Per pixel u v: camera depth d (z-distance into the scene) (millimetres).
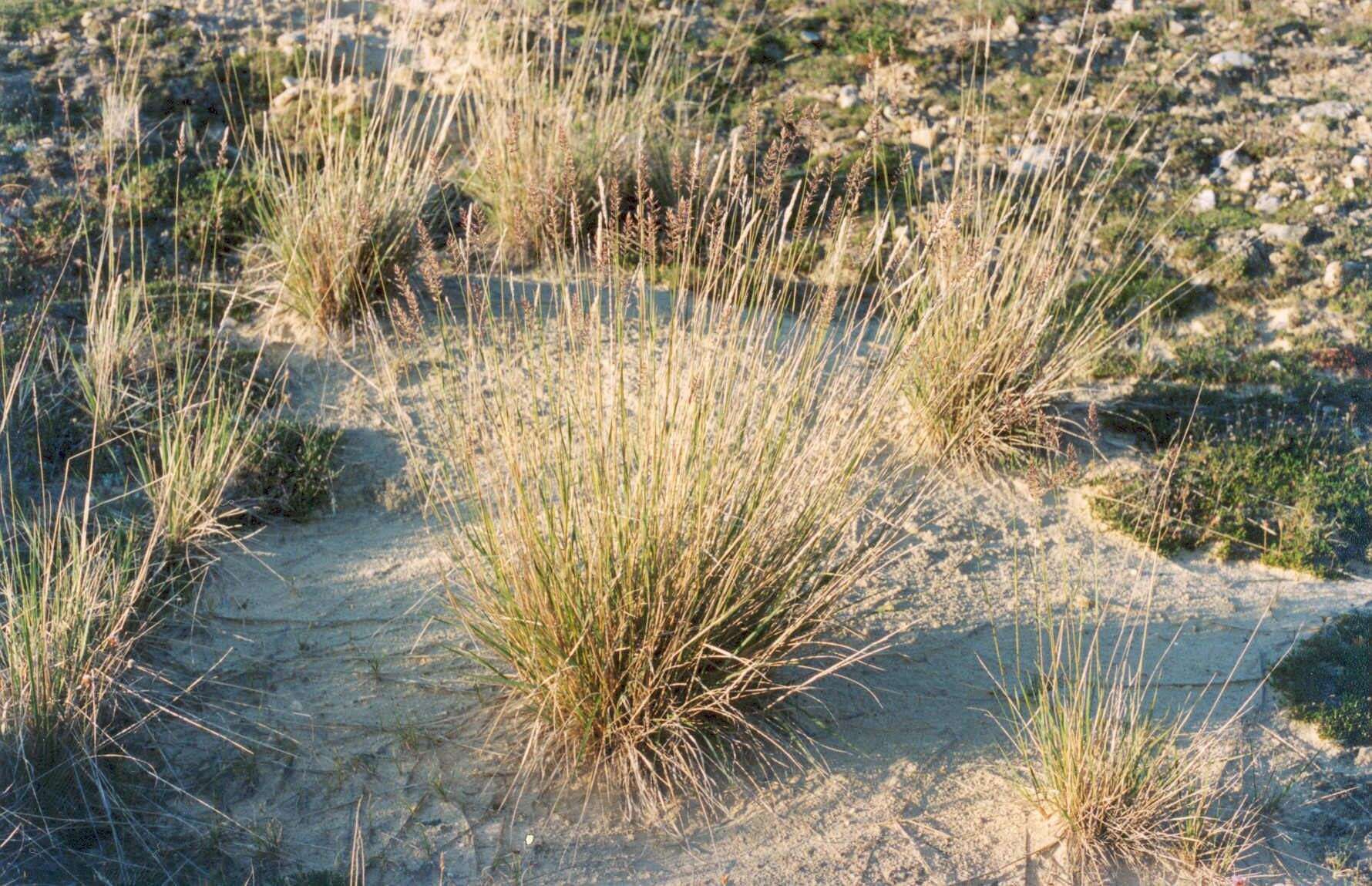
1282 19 9547
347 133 7980
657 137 7773
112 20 8883
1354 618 5133
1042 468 5969
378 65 8734
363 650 4758
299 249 6543
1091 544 5570
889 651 4855
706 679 4297
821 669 4656
